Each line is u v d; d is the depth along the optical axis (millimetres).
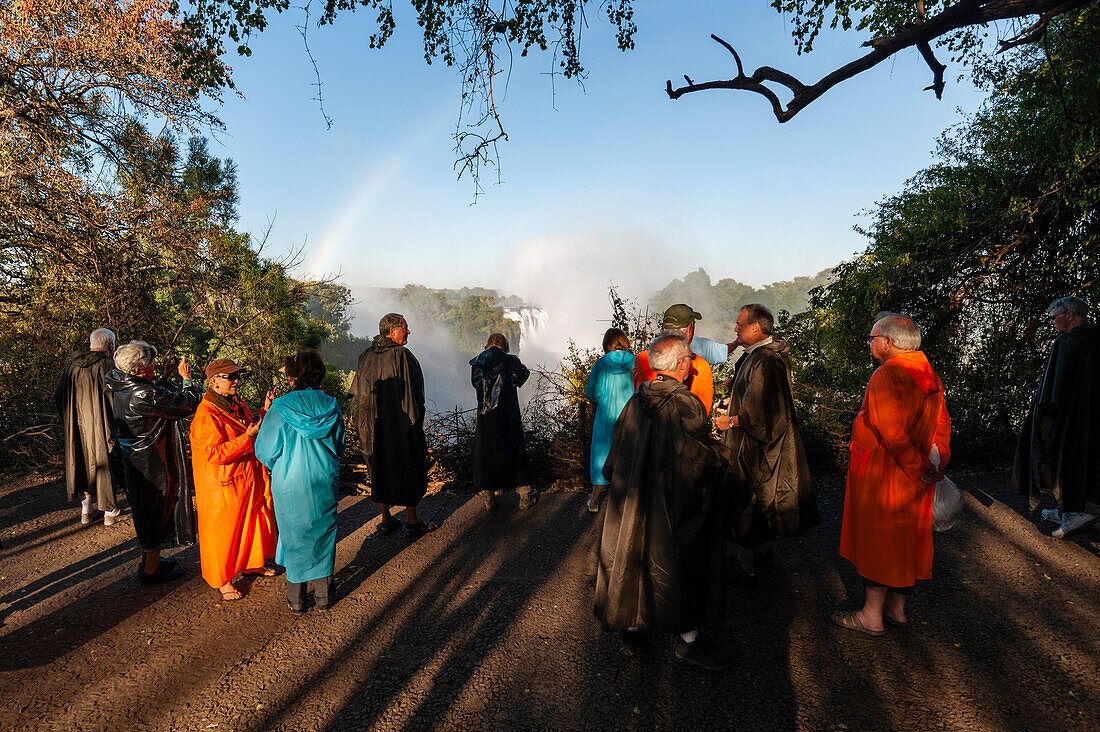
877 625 2936
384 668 2838
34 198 8305
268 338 10750
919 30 3988
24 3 7723
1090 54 5770
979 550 3898
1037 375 6289
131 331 8820
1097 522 4281
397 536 4605
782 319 7664
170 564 4000
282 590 3725
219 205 10609
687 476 2521
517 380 5004
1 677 2844
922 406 2709
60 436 6836
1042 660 2699
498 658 2889
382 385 4379
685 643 2736
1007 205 6691
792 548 4094
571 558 4066
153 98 8984
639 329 6344
